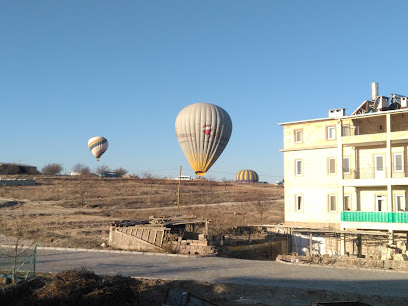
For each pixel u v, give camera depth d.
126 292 18.38
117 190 80.75
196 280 21.38
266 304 18.83
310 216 36.19
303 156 37.06
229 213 58.78
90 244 34.75
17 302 17.45
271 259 35.44
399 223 30.38
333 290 19.98
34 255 20.84
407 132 31.05
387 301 18.67
